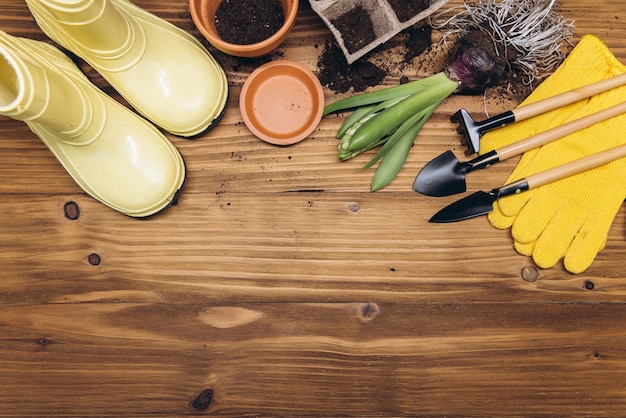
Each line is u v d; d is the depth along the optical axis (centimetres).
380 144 107
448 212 104
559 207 104
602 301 105
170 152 101
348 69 106
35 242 104
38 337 104
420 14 95
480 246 105
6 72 86
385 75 107
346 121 104
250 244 105
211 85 100
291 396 104
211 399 104
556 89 107
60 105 85
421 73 107
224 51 97
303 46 107
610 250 106
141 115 105
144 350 104
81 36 88
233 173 105
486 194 103
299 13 106
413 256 105
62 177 105
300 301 105
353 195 106
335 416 104
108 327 104
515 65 105
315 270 105
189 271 105
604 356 105
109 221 105
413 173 106
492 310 105
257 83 104
